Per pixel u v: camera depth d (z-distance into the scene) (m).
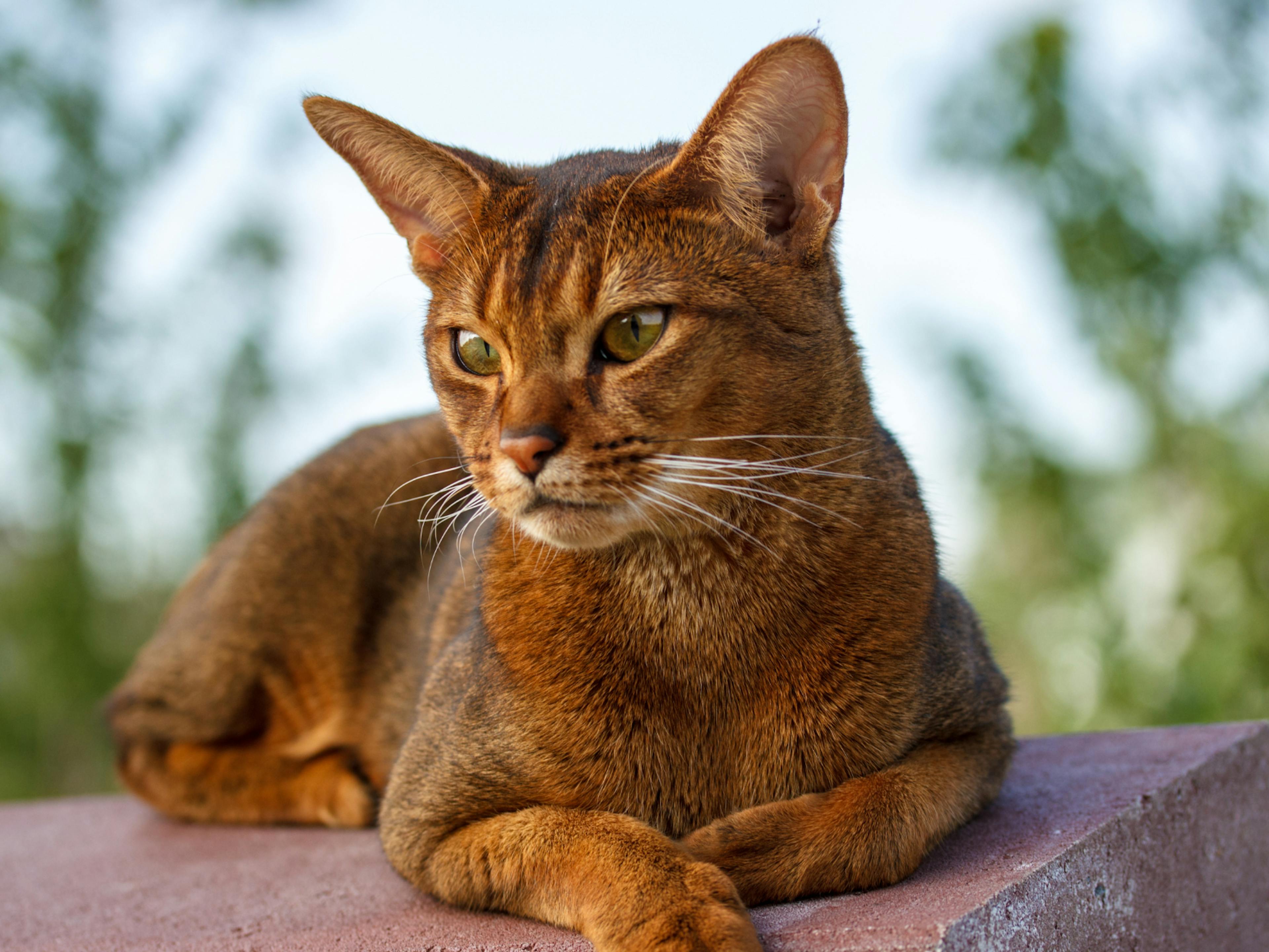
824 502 0.71
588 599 0.71
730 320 0.70
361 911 0.73
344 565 0.88
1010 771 0.83
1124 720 1.33
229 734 0.90
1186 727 0.88
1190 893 0.77
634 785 0.70
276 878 0.79
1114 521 1.48
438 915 0.71
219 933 0.73
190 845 0.87
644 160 0.75
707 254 0.70
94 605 2.15
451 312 0.73
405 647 0.86
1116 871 0.72
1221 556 1.31
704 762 0.71
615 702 0.70
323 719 0.90
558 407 0.69
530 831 0.69
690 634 0.70
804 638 0.70
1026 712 1.50
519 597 0.72
